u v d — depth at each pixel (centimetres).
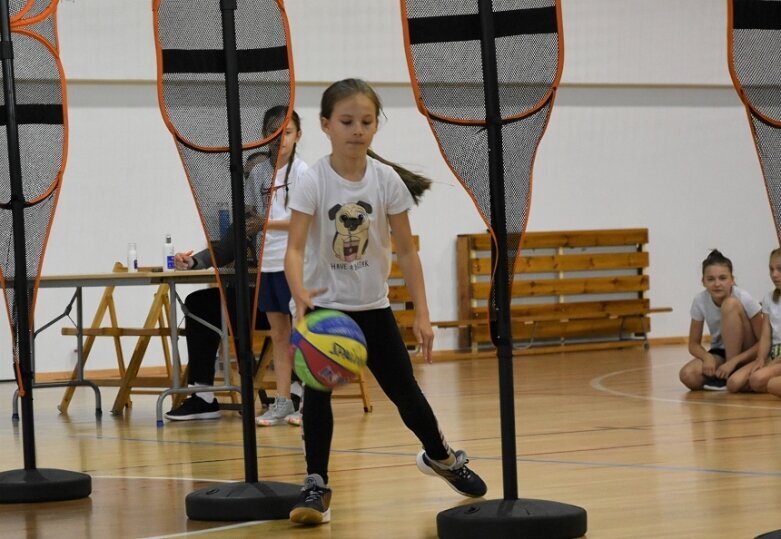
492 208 373
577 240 1501
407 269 418
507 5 376
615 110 1549
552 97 374
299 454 595
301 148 1382
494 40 374
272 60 443
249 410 423
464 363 1330
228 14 427
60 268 1260
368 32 1403
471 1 379
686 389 938
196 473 534
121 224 1288
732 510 401
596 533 366
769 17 365
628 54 1534
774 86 366
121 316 1285
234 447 633
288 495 413
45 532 397
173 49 438
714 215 1602
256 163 439
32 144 490
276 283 725
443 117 379
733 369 906
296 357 384
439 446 428
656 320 1578
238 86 430
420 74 379
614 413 756
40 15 490
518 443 613
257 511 408
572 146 1527
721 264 917
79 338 873
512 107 375
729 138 1608
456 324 1383
